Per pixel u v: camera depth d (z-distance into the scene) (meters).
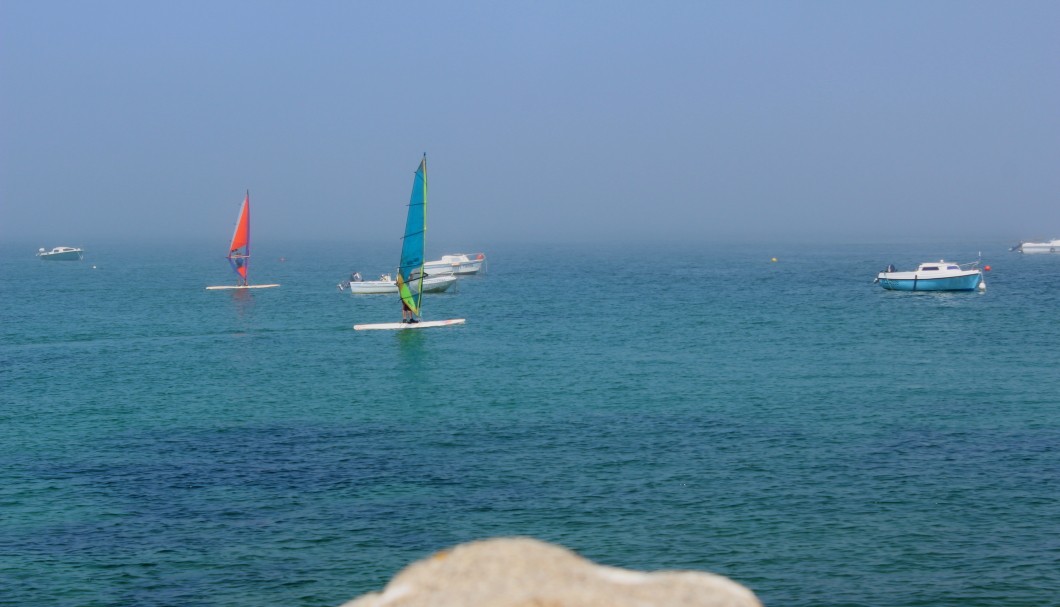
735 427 51.25
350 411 57.88
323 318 115.00
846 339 90.00
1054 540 33.53
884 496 38.47
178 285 175.75
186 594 30.17
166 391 65.81
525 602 6.39
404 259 101.69
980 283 140.00
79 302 138.38
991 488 39.38
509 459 45.06
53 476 43.06
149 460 45.84
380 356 82.25
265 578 31.33
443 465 44.22
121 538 34.91
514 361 78.00
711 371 71.25
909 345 85.38
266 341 93.12
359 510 37.88
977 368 71.81
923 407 56.38
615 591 6.71
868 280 176.88
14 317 116.94
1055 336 90.81
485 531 35.28
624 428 51.44
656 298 140.88
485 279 190.25
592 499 38.72
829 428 50.69
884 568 31.33
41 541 34.66
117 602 29.62
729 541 33.88
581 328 101.56
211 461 45.53
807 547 33.22
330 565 32.34
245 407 59.66
